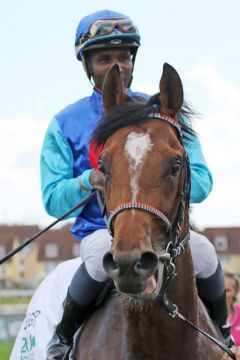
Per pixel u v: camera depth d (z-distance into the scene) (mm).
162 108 4383
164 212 3988
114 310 4598
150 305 4238
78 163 5297
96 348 4570
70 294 4871
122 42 5352
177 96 4383
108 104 4516
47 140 5344
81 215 5211
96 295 4824
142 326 4297
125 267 3693
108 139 4246
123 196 3949
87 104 5410
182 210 4160
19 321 21797
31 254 57000
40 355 5512
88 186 4824
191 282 4406
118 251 3721
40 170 5324
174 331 4328
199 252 4793
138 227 3844
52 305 5688
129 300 4141
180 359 4367
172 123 4297
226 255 48438
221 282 4918
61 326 4969
